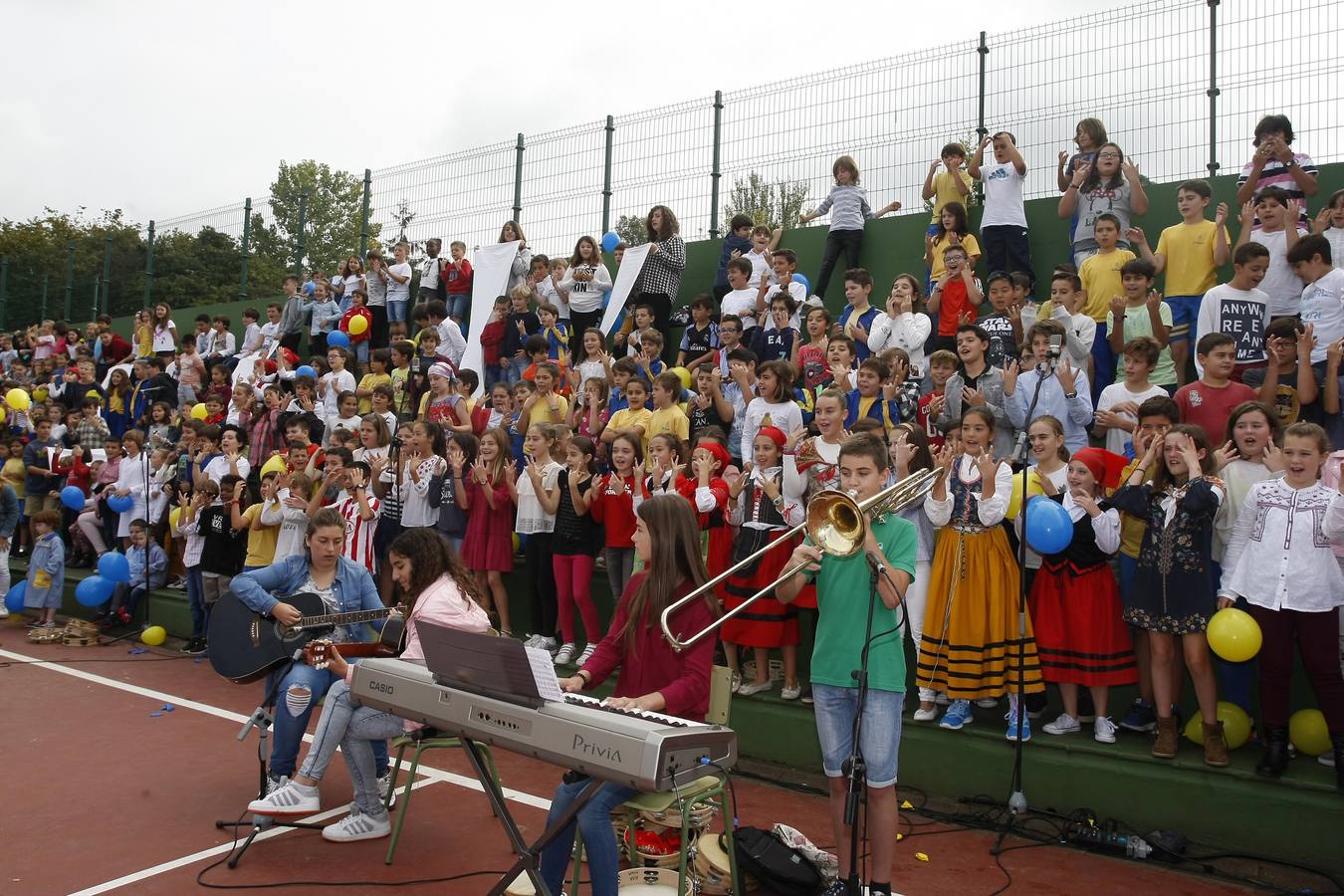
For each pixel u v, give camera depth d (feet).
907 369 24.16
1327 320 21.39
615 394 30.37
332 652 16.65
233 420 40.96
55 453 44.73
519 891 14.11
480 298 41.14
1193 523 17.21
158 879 15.03
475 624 16.55
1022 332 25.67
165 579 36.78
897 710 13.53
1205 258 25.36
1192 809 16.76
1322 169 27.14
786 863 14.33
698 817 15.56
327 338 48.24
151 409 44.09
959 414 23.04
